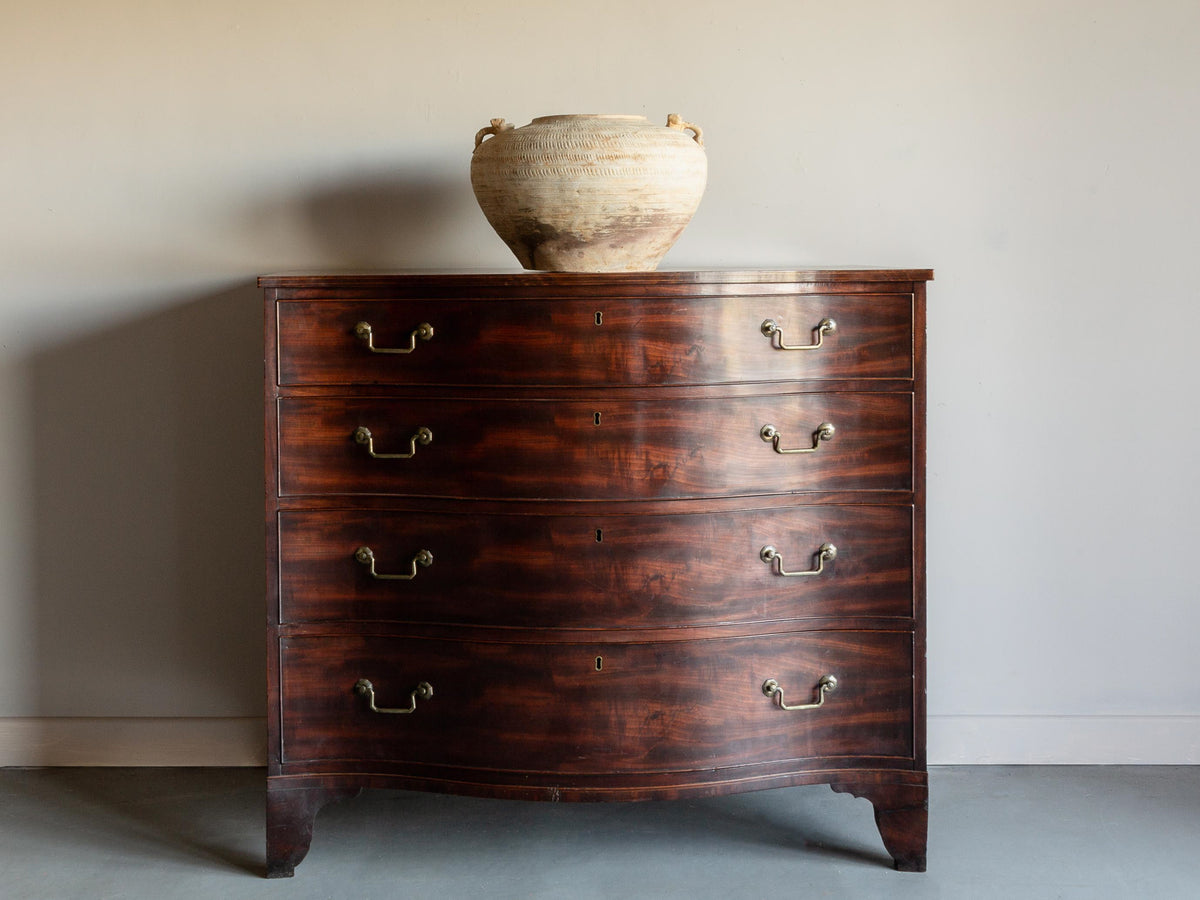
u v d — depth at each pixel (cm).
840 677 216
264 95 252
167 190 253
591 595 206
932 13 250
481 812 242
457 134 253
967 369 258
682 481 205
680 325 203
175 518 260
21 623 262
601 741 209
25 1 249
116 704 263
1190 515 260
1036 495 260
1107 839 229
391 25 250
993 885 212
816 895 209
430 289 204
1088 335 257
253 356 257
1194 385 257
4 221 254
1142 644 262
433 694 212
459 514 207
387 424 208
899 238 255
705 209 255
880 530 213
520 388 203
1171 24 250
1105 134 252
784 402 209
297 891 210
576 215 212
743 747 212
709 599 209
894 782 217
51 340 256
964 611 262
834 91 252
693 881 214
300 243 255
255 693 263
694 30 251
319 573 212
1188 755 262
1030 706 262
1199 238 254
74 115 251
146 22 250
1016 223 255
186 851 225
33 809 243
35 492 260
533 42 251
